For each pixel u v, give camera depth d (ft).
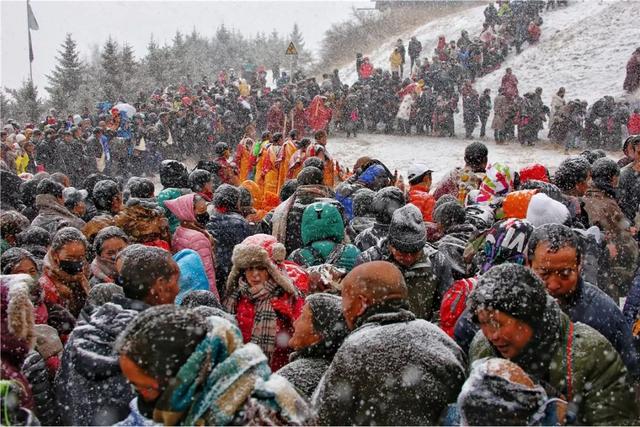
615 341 9.75
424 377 8.41
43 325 11.60
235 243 18.21
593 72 86.38
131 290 9.76
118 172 65.92
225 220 18.30
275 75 131.34
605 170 17.60
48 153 59.52
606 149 69.05
